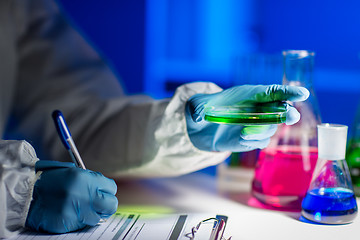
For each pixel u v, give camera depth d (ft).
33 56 4.90
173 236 2.43
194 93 3.14
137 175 3.56
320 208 2.70
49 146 4.06
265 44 9.83
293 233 2.57
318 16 9.48
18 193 2.47
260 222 2.75
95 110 3.99
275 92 2.54
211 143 3.12
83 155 3.66
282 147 2.94
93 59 5.14
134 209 3.02
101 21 8.11
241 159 3.78
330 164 2.73
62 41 5.05
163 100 3.43
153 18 8.80
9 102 4.69
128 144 3.48
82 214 2.47
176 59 9.70
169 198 3.29
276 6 9.64
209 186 3.62
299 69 2.91
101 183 2.54
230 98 2.69
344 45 9.39
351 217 2.70
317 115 2.96
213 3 9.62
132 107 3.65
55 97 4.74
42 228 2.48
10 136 4.56
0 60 4.63
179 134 3.17
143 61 8.32
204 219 2.74
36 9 5.12
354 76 9.40
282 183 2.93
